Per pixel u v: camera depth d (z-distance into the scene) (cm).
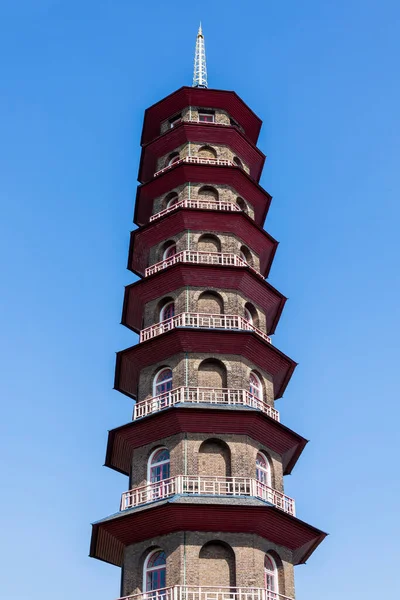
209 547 3406
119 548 3772
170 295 4341
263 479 3819
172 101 5212
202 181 4788
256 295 4441
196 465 3622
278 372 4303
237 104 5238
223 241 4541
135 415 3959
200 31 6194
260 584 3347
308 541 3741
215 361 4019
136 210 5088
